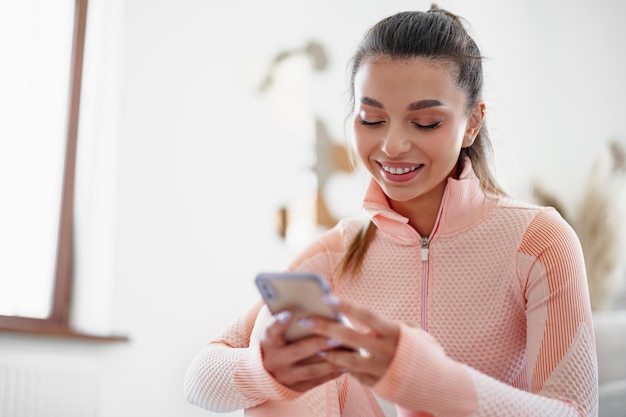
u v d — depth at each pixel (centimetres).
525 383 137
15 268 373
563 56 415
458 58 129
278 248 432
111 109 394
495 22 427
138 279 387
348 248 146
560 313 125
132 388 378
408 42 127
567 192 399
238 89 432
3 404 340
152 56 405
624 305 364
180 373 395
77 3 404
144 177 395
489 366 132
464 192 136
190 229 407
